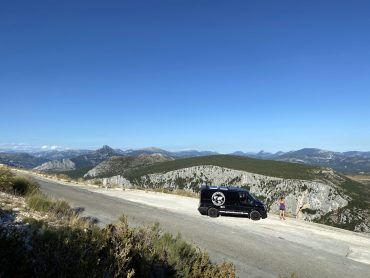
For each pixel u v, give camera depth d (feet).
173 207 78.23
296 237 57.16
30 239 23.80
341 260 45.16
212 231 53.93
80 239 22.71
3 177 52.08
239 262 38.73
